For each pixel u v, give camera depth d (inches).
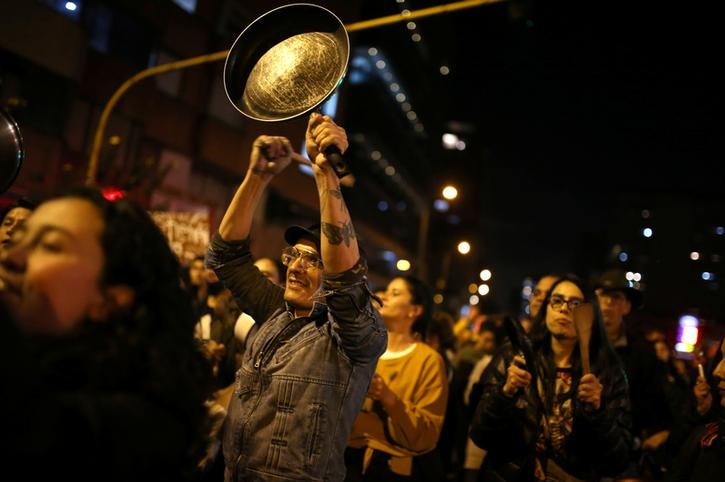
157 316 73.5
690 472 161.6
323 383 118.6
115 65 765.9
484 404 170.2
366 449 178.5
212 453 92.7
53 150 676.7
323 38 118.6
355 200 1647.4
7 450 56.1
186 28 872.9
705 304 2812.5
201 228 325.7
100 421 63.8
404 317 206.7
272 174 134.6
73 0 705.0
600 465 163.9
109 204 72.3
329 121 108.3
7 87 636.7
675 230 2874.0
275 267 234.5
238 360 185.9
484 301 673.0
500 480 169.0
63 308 66.9
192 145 887.1
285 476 114.1
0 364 55.6
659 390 227.5
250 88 120.3
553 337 179.3
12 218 142.7
